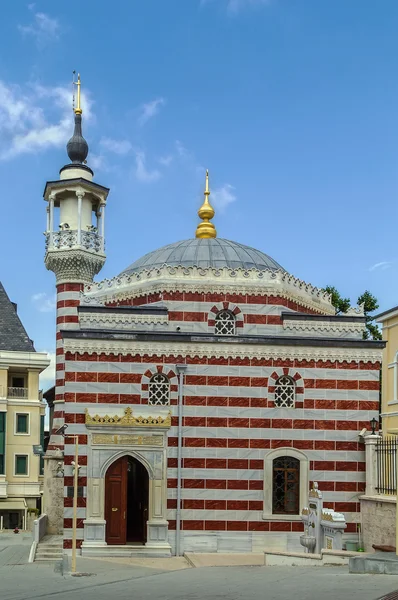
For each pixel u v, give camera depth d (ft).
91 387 102.47
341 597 58.85
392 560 74.79
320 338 105.91
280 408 104.94
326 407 105.60
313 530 94.53
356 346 106.63
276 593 63.46
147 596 65.31
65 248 137.08
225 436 103.55
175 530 101.24
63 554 97.40
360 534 103.09
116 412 102.37
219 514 102.06
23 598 69.36
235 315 110.22
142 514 106.42
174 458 102.42
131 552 99.66
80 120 153.58
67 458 100.73
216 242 125.90
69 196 145.48
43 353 189.67
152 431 102.17
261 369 105.19
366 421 106.01
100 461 100.99
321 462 104.47
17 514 185.47
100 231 145.48
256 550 101.55
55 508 129.90
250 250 127.13
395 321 128.67
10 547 134.00
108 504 101.40
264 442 104.01
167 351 104.17
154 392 103.96
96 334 102.99
